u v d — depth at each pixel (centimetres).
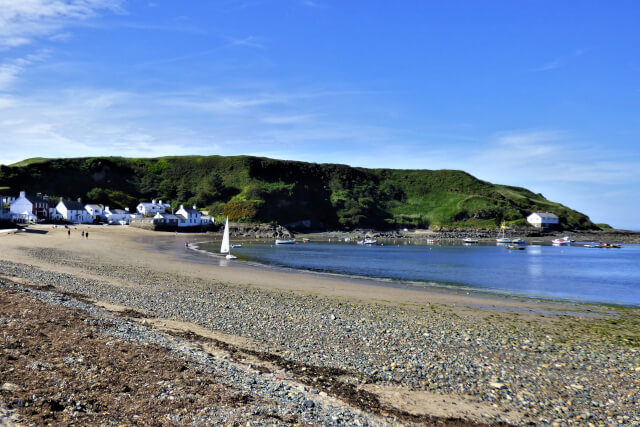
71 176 16400
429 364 1652
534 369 1670
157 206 15950
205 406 1072
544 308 3064
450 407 1266
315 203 19012
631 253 10712
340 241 13975
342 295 3312
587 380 1569
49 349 1333
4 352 1242
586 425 1203
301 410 1121
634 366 1748
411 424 1130
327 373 1470
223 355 1546
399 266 6238
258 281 3884
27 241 6462
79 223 12650
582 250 11831
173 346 1566
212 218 15538
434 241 14988
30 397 981
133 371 1246
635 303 3459
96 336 1549
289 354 1659
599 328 2461
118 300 2512
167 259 5581
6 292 2147
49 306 1948
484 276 5206
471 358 1764
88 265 4278
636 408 1330
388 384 1416
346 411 1156
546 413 1270
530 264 7156
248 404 1116
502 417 1223
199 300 2733
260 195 17300
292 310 2588
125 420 948
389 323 2353
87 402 1007
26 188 14425
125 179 18138
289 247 10300
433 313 2731
